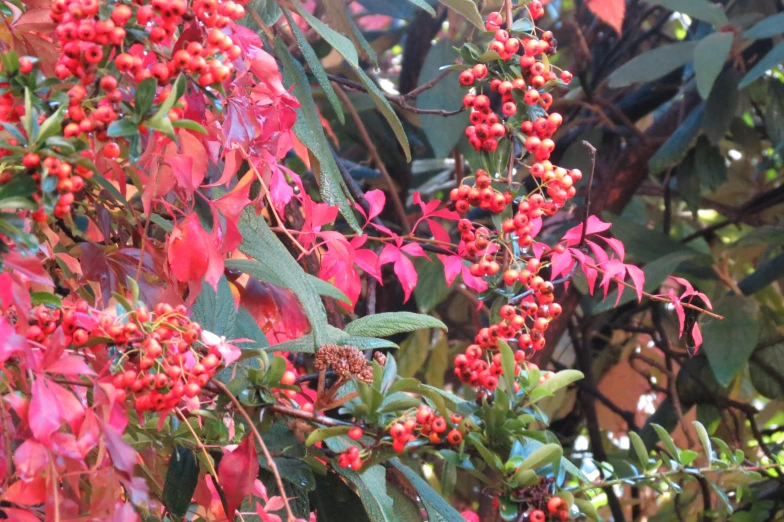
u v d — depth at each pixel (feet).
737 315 4.66
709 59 4.30
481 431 2.32
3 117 2.01
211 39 2.07
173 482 2.34
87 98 1.99
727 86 5.08
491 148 2.72
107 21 1.99
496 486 2.30
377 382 2.22
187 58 2.04
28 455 1.92
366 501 2.30
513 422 2.29
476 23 2.73
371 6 4.36
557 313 2.61
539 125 2.72
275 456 2.40
